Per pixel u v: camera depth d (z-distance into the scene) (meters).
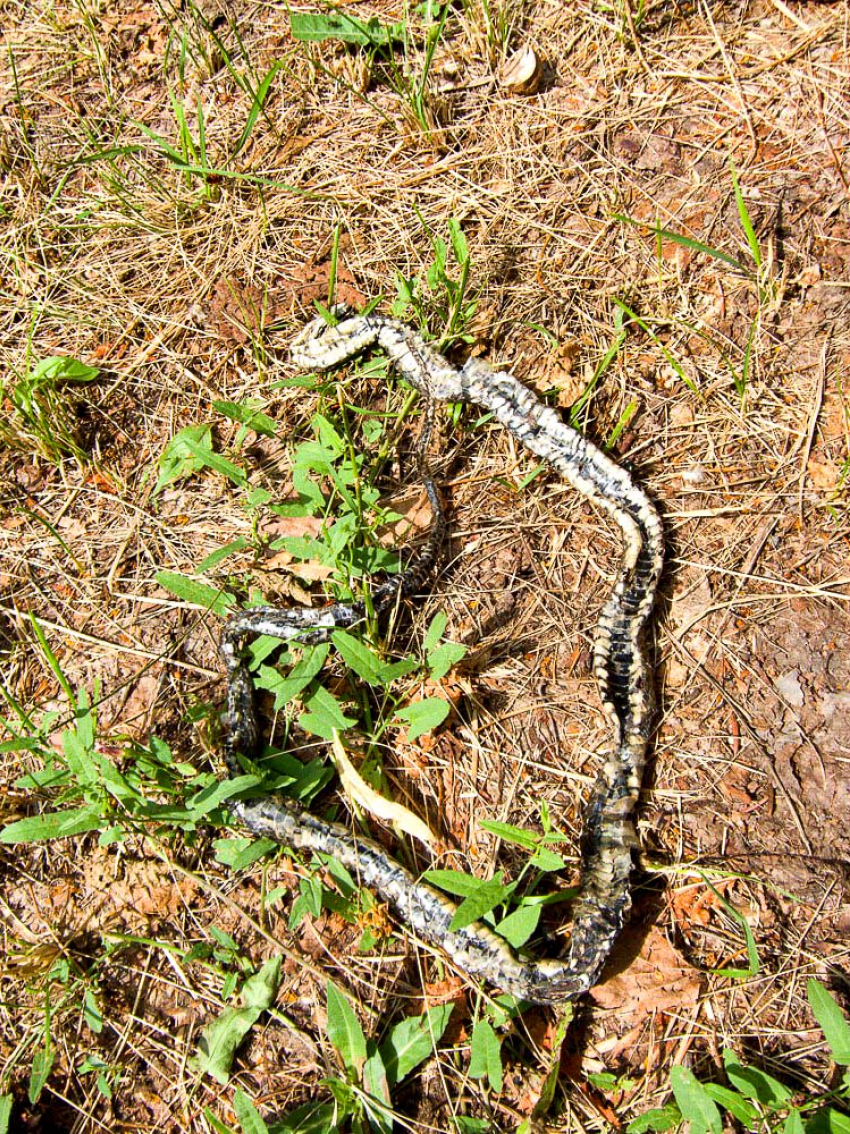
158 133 0.80
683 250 0.70
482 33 0.78
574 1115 0.53
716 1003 0.55
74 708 0.58
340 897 0.57
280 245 0.75
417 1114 0.53
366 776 0.59
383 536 0.65
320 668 0.60
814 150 0.72
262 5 0.84
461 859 0.58
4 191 0.79
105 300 0.74
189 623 0.65
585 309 0.70
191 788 0.59
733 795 0.58
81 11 0.85
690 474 0.65
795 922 0.56
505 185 0.75
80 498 0.69
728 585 0.63
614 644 0.61
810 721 0.59
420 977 0.56
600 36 0.78
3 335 0.74
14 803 0.61
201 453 0.64
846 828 0.57
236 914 0.58
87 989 0.56
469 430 0.68
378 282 0.72
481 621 0.63
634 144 0.74
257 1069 0.55
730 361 0.68
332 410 0.69
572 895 0.56
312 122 0.79
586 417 0.67
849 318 0.67
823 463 0.65
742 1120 0.51
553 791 0.59
